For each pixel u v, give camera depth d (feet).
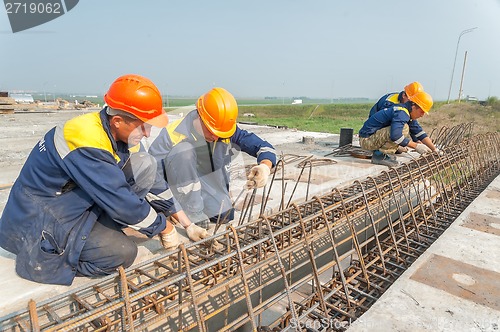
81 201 7.96
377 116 21.83
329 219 12.81
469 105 87.92
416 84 22.12
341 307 9.68
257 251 9.77
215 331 9.36
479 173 21.16
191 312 8.65
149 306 7.70
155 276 8.93
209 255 9.48
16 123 53.21
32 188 7.88
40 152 7.76
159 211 9.95
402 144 20.85
